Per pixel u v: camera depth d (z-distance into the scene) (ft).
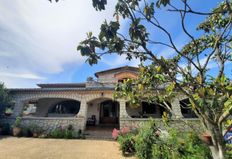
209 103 9.39
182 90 9.30
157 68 9.45
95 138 47.65
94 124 65.10
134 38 7.75
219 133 9.09
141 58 9.92
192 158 20.98
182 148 23.03
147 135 28.40
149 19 8.29
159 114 64.44
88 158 30.27
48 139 45.14
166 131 28.27
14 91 55.06
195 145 22.79
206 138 10.73
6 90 52.60
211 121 9.04
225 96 8.50
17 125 49.62
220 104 8.91
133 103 14.10
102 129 57.52
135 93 13.88
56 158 29.91
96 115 68.54
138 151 28.91
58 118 51.13
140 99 14.25
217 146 9.26
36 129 48.88
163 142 25.68
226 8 8.32
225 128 10.25
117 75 69.10
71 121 50.55
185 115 49.93
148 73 10.98
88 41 7.95
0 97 49.26
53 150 34.55
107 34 7.50
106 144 40.68
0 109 50.26
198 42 14.30
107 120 67.77
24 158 29.55
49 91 54.34
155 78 10.82
